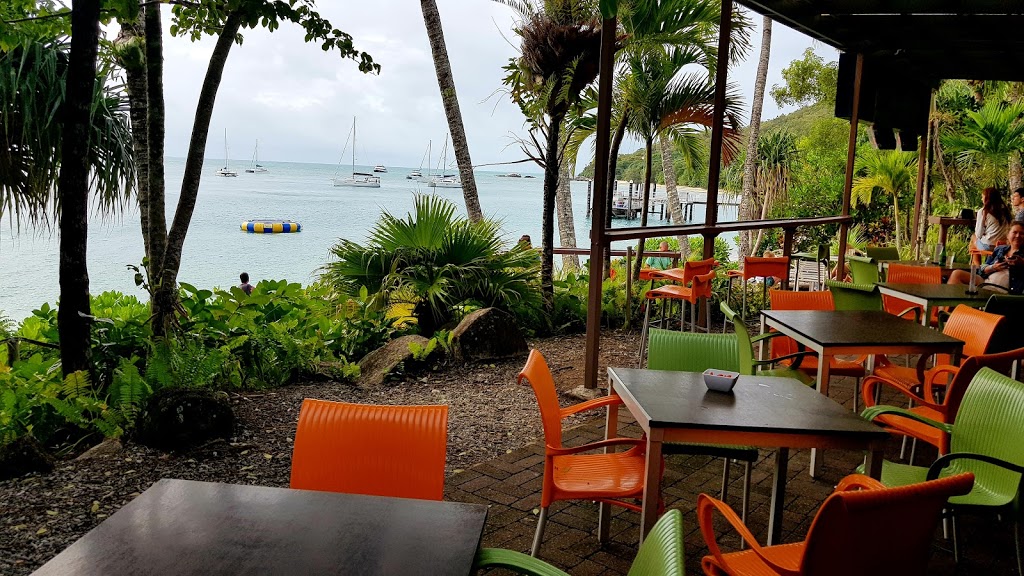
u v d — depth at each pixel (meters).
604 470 3.03
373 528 1.75
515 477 3.95
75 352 4.39
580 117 10.15
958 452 2.77
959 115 17.56
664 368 3.68
